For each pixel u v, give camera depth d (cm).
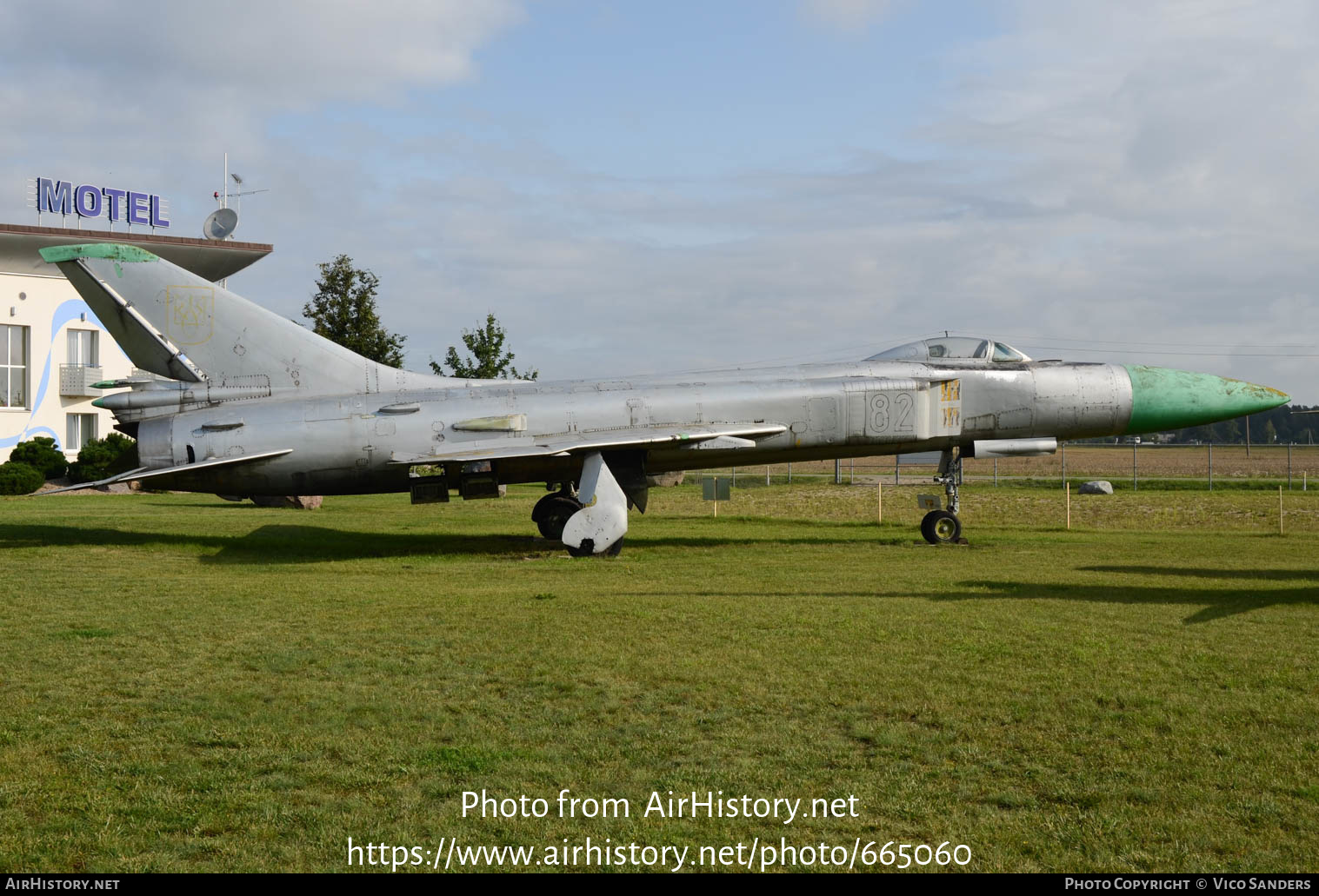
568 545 1798
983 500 3638
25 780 597
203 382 1956
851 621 1055
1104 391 2133
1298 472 6425
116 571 1539
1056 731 686
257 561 1738
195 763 627
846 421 2028
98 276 1920
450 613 1111
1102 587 1344
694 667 854
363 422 1905
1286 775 601
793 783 598
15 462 4012
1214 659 876
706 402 1988
